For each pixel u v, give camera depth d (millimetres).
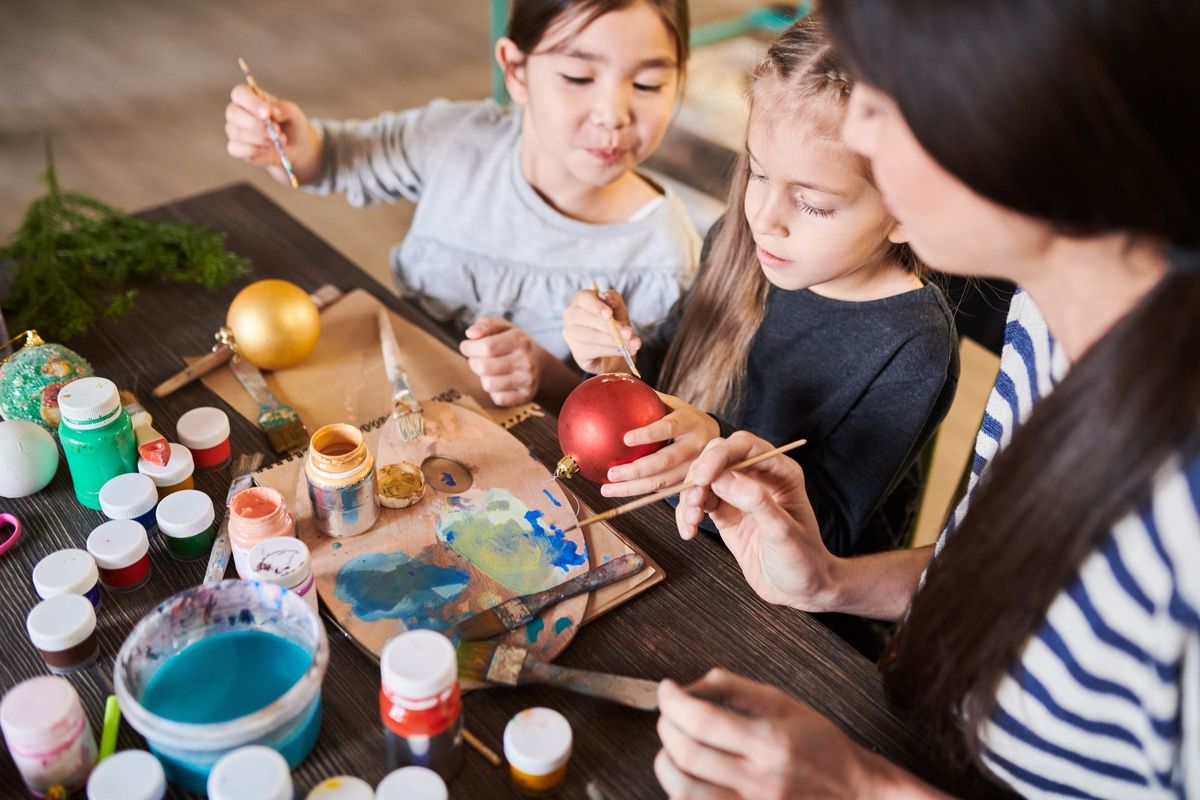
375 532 795
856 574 801
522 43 1215
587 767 648
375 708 677
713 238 1163
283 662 670
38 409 860
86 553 734
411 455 877
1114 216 457
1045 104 422
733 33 2994
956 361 1040
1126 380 489
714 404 1125
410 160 1472
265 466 880
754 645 741
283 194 2643
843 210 866
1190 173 430
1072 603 578
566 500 840
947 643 618
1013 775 654
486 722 670
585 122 1222
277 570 684
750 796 587
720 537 921
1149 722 555
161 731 580
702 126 2568
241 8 3568
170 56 3217
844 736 626
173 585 760
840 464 1036
